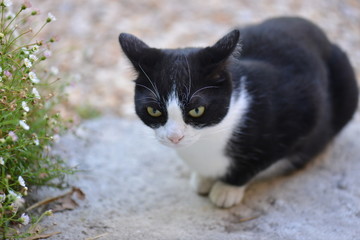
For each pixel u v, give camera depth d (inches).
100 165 44.4
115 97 53.7
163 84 38.0
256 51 42.6
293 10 65.6
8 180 37.4
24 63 36.9
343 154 45.1
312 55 43.1
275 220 40.1
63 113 50.8
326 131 44.1
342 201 41.1
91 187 42.2
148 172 44.3
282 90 41.2
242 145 40.5
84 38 61.4
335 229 39.2
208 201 41.9
